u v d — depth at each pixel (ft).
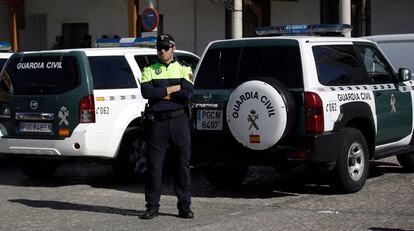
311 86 45.73
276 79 46.78
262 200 48.03
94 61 53.93
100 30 120.26
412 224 39.70
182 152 41.81
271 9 107.14
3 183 58.23
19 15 123.34
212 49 50.08
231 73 48.75
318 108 45.24
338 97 47.03
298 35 52.24
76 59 53.36
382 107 51.98
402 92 54.80
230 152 47.21
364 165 49.32
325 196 48.49
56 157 53.62
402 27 100.42
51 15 124.47
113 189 54.24
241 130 45.75
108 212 44.91
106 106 53.67
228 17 109.09
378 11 101.86
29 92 54.60
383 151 53.16
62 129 53.01
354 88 49.11
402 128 54.75
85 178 60.49
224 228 39.47
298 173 59.62
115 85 54.75
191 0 112.37
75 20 122.52
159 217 42.75
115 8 118.62
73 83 53.06
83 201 49.01
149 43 64.44
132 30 98.99
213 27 110.73
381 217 41.52
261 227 39.55
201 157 48.37
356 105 48.42
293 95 45.62
